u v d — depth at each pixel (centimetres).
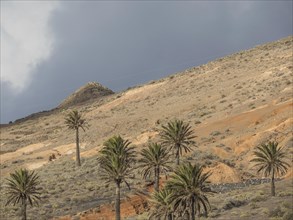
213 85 14512
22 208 6088
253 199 5797
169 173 7500
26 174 6066
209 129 9956
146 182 7325
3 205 6850
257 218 4894
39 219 6203
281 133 8794
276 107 9869
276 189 6344
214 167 8056
